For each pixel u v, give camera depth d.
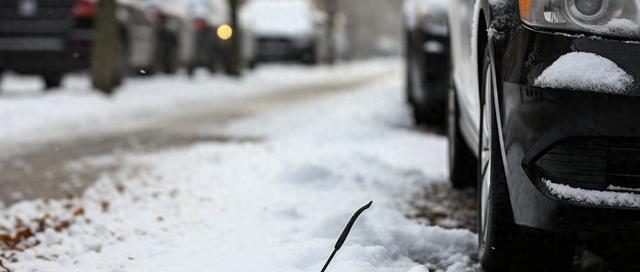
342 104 15.34
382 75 32.84
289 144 9.38
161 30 20.06
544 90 3.31
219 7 26.27
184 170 7.59
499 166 3.63
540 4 3.39
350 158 7.42
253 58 30.66
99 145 9.79
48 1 15.84
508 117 3.46
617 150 3.33
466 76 5.07
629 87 3.26
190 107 15.82
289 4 37.19
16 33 15.88
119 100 15.79
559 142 3.31
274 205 5.62
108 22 16.06
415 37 10.56
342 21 56.81
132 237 4.80
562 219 3.33
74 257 4.43
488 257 3.80
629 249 4.30
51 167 7.95
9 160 8.48
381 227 4.55
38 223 5.31
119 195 6.30
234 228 4.91
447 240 4.52
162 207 5.68
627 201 3.31
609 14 3.33
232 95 19.31
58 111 13.45
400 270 3.87
